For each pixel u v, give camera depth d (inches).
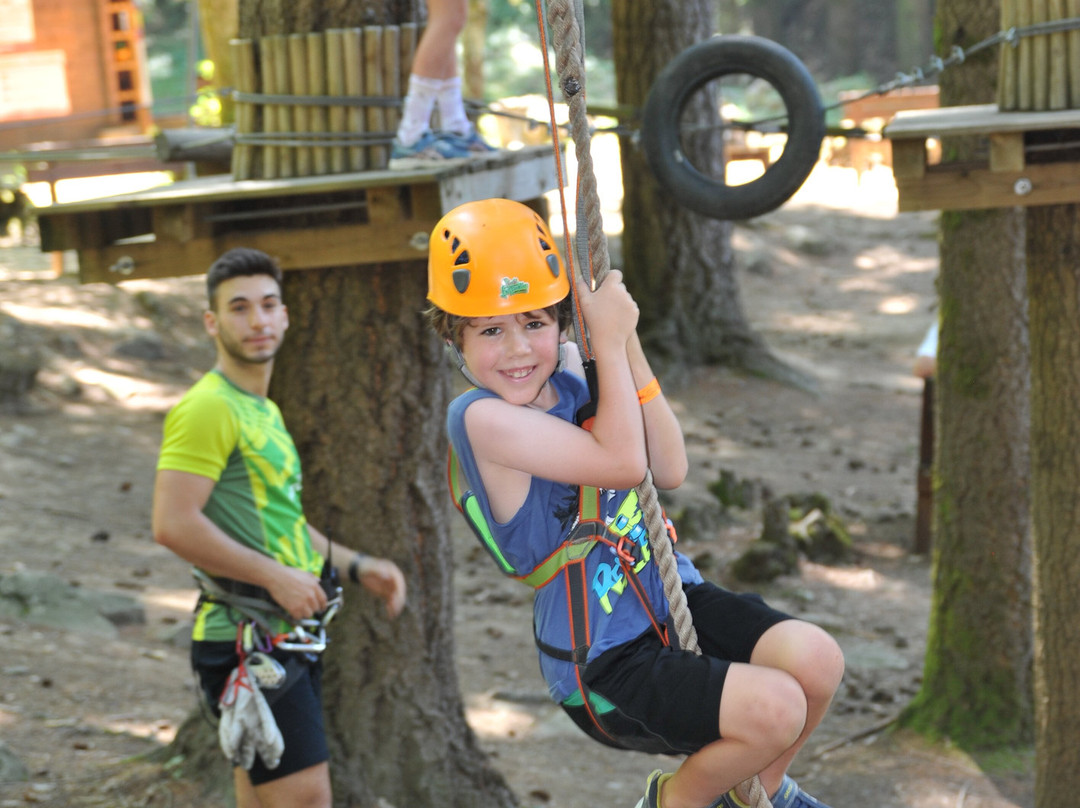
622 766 250.8
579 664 91.9
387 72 165.5
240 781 149.0
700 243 539.5
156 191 168.9
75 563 314.0
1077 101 152.3
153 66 1429.6
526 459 89.5
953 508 254.5
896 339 625.6
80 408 439.2
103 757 205.8
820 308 681.6
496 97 1250.6
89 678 242.8
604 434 88.7
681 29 501.4
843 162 909.8
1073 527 181.6
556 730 264.4
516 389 90.5
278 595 140.5
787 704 85.7
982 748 247.1
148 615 291.3
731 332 547.8
